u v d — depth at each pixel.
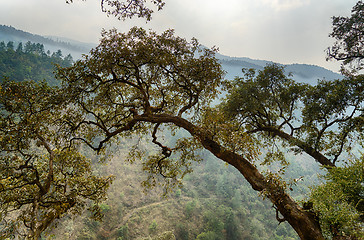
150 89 10.52
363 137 10.15
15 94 6.58
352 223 3.80
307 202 4.67
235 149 6.23
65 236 41.53
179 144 8.75
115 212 60.31
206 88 8.70
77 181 8.30
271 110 15.47
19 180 6.86
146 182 10.20
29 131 6.88
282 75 13.47
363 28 11.27
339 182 4.55
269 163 13.90
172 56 7.50
